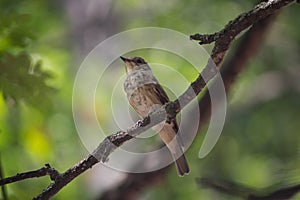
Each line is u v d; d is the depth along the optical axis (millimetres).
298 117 15969
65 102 13297
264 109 16078
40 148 12695
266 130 15719
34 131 12539
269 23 10805
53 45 14930
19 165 12492
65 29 16469
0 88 8773
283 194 7715
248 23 6445
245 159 15312
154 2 16109
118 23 17125
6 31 8977
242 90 16000
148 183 10930
